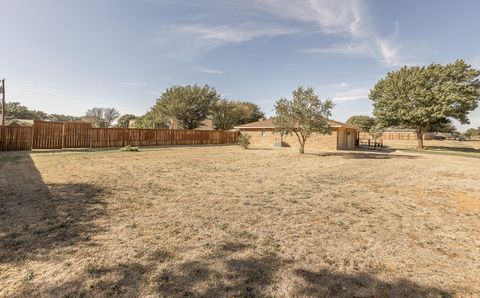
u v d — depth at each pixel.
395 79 34.03
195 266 3.34
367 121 81.06
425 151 28.42
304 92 19.31
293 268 3.37
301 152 21.33
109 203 5.98
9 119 40.06
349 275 3.25
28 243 3.82
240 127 35.94
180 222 4.93
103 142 22.94
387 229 4.89
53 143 19.64
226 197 6.84
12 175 8.98
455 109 30.17
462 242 4.38
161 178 9.18
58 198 6.23
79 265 3.25
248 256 3.66
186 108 44.25
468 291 2.98
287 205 6.27
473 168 14.23
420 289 3.00
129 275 3.07
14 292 2.67
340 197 7.17
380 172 11.98
